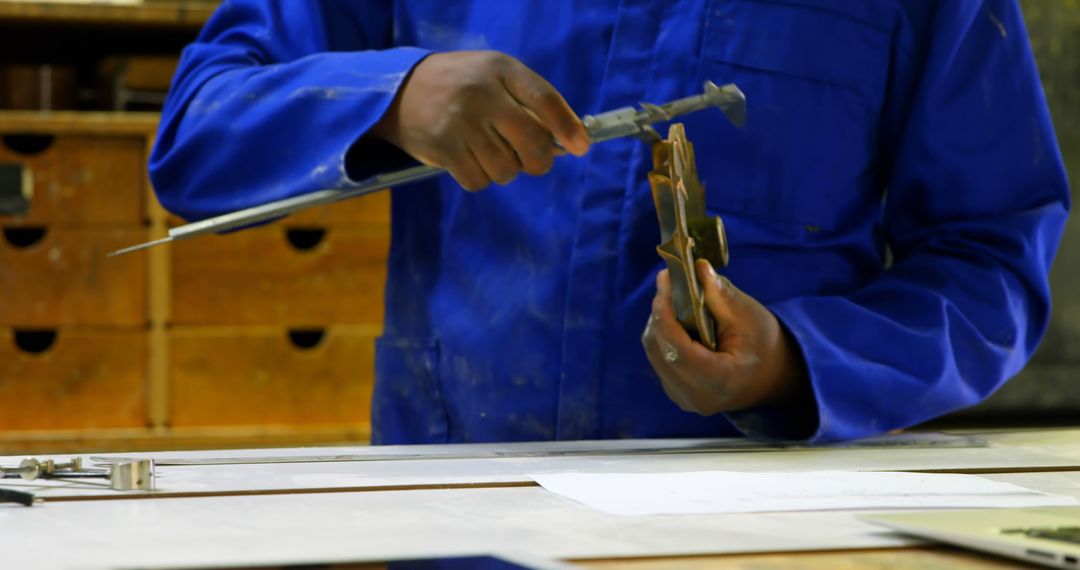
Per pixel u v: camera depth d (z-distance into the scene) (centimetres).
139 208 244
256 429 250
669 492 86
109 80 254
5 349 242
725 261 112
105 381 245
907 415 122
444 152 113
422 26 137
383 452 112
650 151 126
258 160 123
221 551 66
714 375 109
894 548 70
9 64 271
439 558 65
